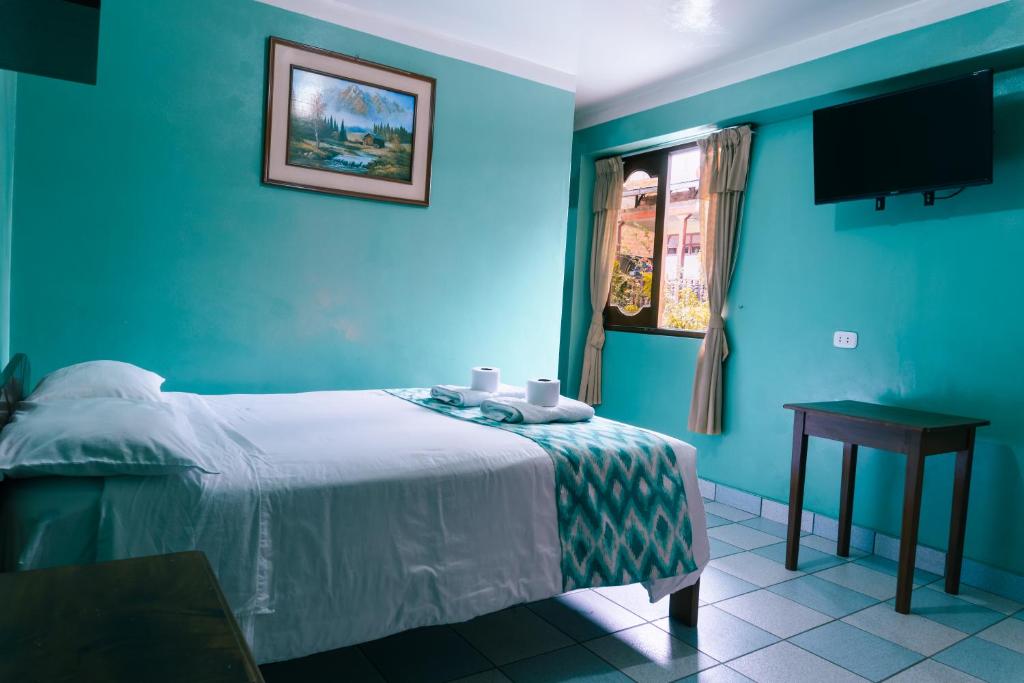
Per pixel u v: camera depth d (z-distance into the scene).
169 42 2.74
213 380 2.91
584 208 4.98
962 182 2.73
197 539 1.45
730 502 3.90
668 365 4.41
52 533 1.36
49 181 2.53
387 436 2.00
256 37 2.92
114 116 2.64
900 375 3.14
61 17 0.69
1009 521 2.76
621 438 2.26
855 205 3.34
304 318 3.11
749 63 3.63
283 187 3.01
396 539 1.68
